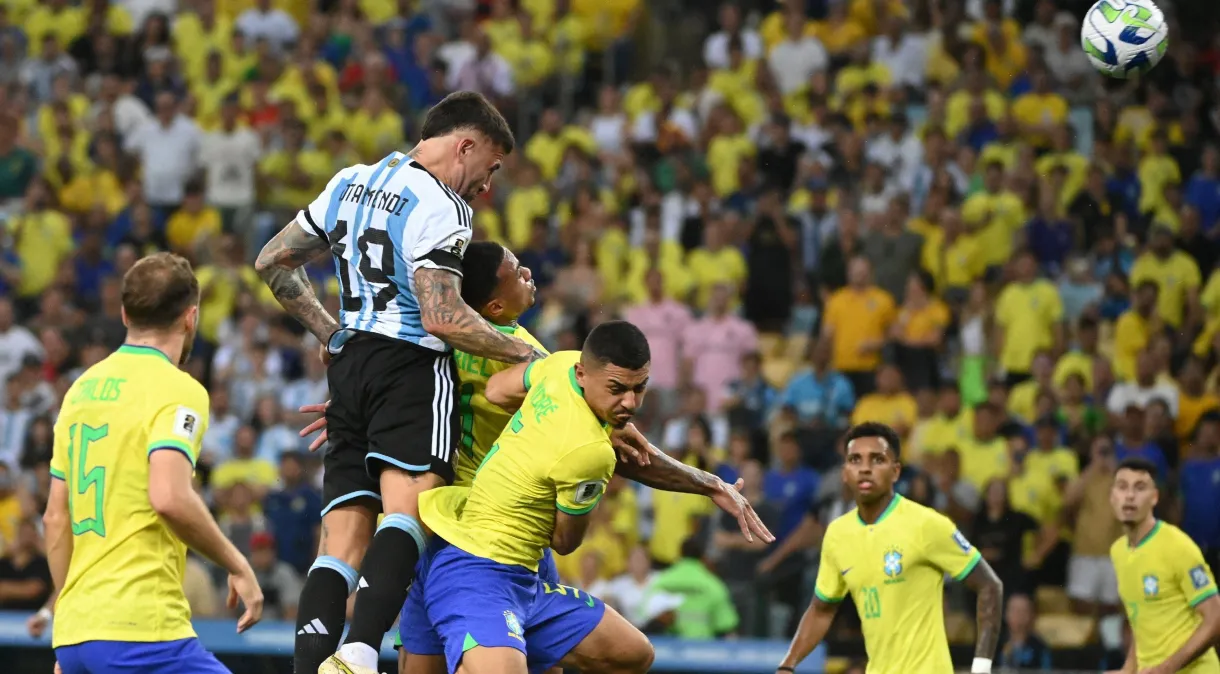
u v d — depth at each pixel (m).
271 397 49.50
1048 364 49.66
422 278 17.94
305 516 43.41
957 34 63.91
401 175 18.38
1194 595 28.94
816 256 55.53
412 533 18.00
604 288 53.72
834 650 37.66
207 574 41.84
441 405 18.41
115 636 17.16
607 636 19.59
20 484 47.06
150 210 58.69
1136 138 61.84
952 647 39.22
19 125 62.22
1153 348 50.56
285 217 59.19
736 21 66.56
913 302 51.28
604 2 69.44
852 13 66.19
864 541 25.64
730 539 42.75
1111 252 55.28
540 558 19.36
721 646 37.44
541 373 18.64
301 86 63.00
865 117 59.91
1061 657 39.38
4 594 41.91
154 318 18.05
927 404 46.91
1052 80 64.00
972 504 43.62
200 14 68.31
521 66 67.06
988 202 54.75
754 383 49.88
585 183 57.62
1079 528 43.78
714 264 54.84
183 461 17.19
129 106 63.47
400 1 69.69
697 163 59.81
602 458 18.05
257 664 36.41
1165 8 66.44
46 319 54.53
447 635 18.52
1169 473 45.84
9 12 69.06
